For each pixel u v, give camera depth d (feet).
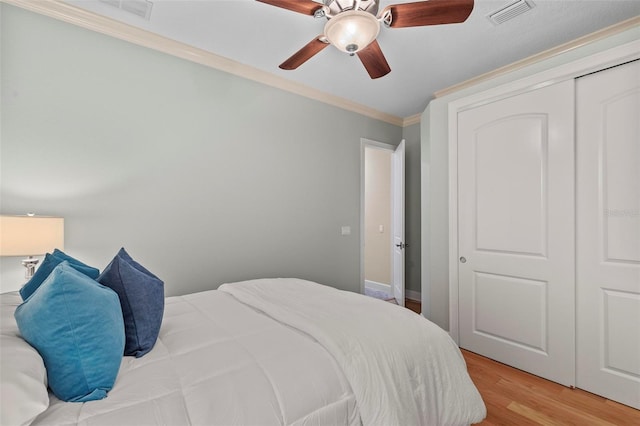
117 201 7.28
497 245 8.42
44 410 2.50
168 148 8.00
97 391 2.96
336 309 5.37
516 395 6.83
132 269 4.15
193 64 8.41
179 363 3.60
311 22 7.07
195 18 6.96
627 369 6.42
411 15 4.96
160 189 7.87
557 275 7.35
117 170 7.29
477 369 8.00
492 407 6.39
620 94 6.53
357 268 12.48
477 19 6.77
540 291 7.64
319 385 3.48
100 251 7.06
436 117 10.16
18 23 6.24
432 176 10.23
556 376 7.34
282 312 5.15
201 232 8.52
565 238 7.22
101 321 3.19
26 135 6.30
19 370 2.49
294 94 10.52
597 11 6.44
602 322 6.75
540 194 7.64
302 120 10.74
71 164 6.75
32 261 6.05
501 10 6.47
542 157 7.62
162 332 4.52
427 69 9.11
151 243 7.73
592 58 6.78
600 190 6.79
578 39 7.37
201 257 8.52
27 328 2.98
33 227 5.61
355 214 12.42
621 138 6.52
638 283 6.30
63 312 2.99
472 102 8.93
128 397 2.97
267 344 4.11
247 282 7.55
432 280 10.21
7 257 6.21
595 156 6.85
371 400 3.60
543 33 7.24
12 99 6.18
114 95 7.25
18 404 2.31
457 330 9.32
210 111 8.71
